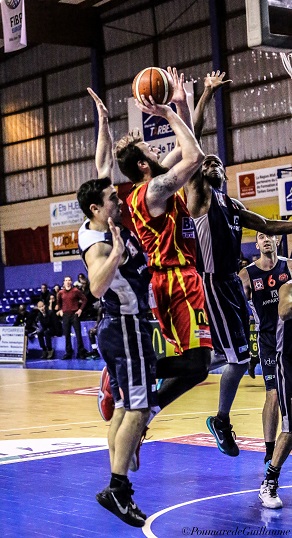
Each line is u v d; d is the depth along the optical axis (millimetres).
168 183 4883
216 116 20953
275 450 5465
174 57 21922
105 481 6363
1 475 6664
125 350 4742
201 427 8859
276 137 19953
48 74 25172
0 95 26719
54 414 10336
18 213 26141
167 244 5266
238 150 20750
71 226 24438
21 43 16719
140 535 4906
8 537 4938
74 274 24312
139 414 4723
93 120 23938
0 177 26875
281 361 5371
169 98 4887
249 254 19719
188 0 21391
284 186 13578
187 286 5262
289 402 5359
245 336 5699
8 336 19250
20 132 26281
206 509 5430
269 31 6281
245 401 10805
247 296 6594
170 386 5266
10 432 8922
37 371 16734
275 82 19828
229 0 20469
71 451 7668
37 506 5664
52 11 21984
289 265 6543
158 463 6965
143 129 22375
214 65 20781
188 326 5230
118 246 4414
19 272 26031
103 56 23562
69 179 24844
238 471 6555
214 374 14711
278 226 5680
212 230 5523
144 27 22500
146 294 4891
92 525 5164
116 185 22844
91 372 15852
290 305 5121
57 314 19062
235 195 20531
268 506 5414
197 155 4789
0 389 13594
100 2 23141
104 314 4906
